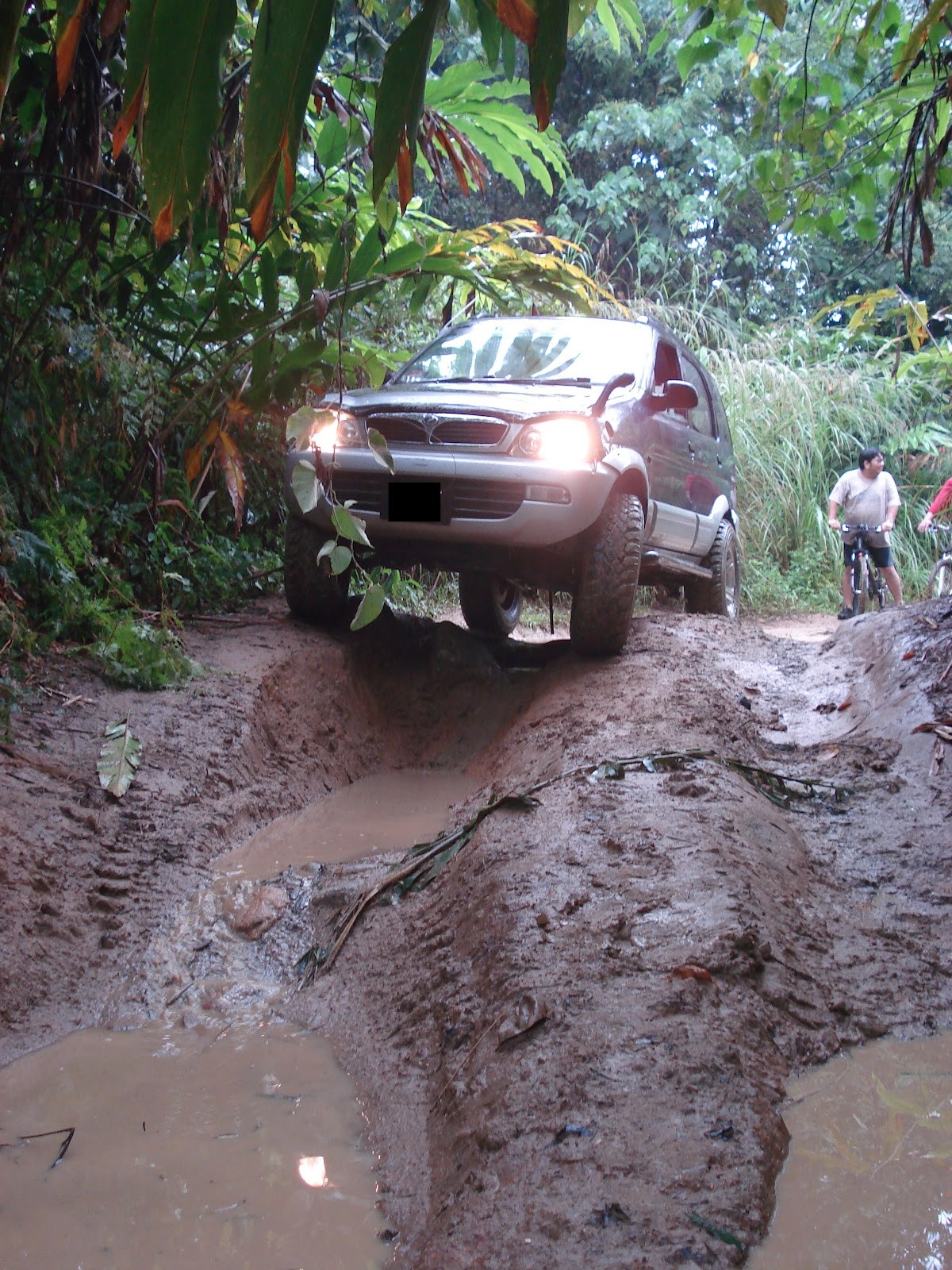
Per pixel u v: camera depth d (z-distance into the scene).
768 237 18.75
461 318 9.52
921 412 15.23
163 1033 3.37
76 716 5.05
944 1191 2.31
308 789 5.61
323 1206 2.44
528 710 6.37
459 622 9.53
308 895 4.27
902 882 4.13
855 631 7.45
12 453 5.86
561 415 6.24
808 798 4.91
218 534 8.36
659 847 3.81
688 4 5.25
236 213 6.50
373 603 3.55
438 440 6.31
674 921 3.31
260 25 1.82
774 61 5.70
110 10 1.94
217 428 6.48
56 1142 2.72
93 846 4.23
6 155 5.54
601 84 18.73
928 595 11.05
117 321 6.98
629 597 6.54
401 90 1.82
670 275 17.05
